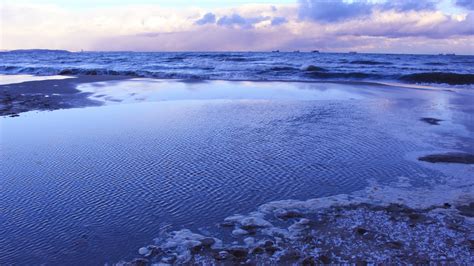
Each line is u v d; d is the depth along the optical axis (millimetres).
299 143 9242
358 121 11867
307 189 6430
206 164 7660
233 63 44688
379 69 33875
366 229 4969
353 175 7102
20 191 6387
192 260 4332
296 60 54125
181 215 5480
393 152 8555
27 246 4703
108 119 12172
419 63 47125
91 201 5961
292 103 15398
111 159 8031
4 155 8438
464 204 5777
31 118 12422
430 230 4938
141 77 27844
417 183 6711
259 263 4234
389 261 4246
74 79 25750
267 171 7266
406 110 13852
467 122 11734
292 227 5074
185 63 45250
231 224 5191
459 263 4203
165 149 8727
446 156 8242
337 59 58719
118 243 4750
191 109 13977
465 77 23656
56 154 8453
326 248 4527
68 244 4734
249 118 12289
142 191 6324
